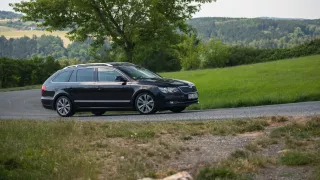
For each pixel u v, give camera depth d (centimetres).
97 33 2298
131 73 1611
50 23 2258
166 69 9819
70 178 713
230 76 3469
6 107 2470
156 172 718
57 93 1695
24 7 2250
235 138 937
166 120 1232
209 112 1462
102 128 1102
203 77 3772
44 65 10250
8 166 759
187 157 815
